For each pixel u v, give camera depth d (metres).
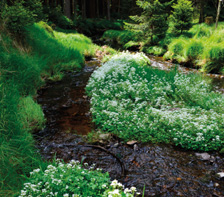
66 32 19.05
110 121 5.12
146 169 3.77
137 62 9.99
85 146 4.46
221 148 4.25
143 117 5.23
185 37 14.88
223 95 6.58
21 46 8.57
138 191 3.26
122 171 3.71
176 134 4.57
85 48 14.02
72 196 2.57
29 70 7.22
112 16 37.03
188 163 3.93
